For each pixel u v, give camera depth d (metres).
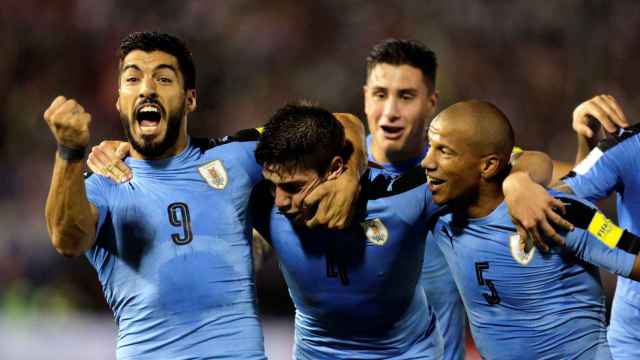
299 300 16.00
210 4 54.59
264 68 53.31
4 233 45.88
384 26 53.62
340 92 52.88
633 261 13.92
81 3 54.94
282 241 15.43
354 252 15.17
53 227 13.46
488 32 52.47
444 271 19.11
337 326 15.96
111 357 33.47
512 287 14.73
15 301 41.38
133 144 14.62
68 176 13.12
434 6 53.50
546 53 51.81
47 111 12.84
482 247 14.77
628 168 16.39
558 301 14.61
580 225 14.12
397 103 18.31
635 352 17.14
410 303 15.98
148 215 14.30
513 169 15.09
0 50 53.66
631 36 51.09
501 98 51.09
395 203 15.07
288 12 54.38
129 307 14.34
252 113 52.06
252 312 14.64
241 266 14.62
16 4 54.56
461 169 14.26
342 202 13.93
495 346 15.24
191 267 14.23
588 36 51.50
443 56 52.09
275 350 33.47
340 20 54.06
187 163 14.80
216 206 14.61
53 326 35.25
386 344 16.08
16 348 33.75
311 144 13.87
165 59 14.49
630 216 16.75
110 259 14.42
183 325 14.19
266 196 15.30
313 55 53.59
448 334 19.36
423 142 18.83
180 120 14.72
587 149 17.86
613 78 50.94
